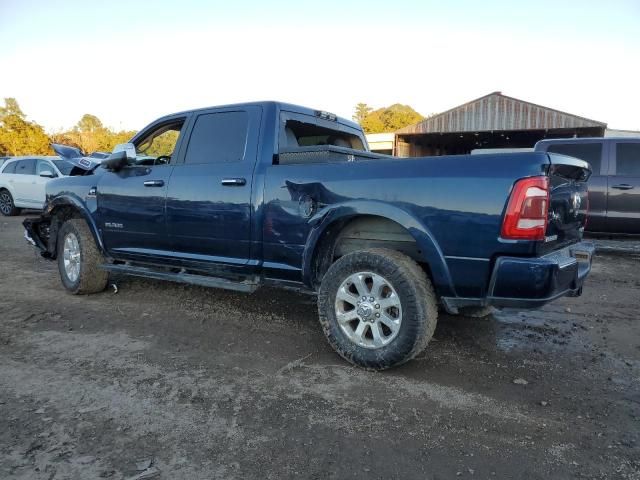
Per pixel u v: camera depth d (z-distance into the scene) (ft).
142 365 11.79
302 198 12.25
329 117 16.01
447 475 7.57
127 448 8.30
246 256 13.51
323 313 11.85
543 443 8.46
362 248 12.55
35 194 44.73
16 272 22.59
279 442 8.48
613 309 16.69
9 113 137.59
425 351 12.67
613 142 25.67
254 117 13.93
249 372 11.35
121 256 16.79
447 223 10.30
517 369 11.60
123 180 16.34
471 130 88.07
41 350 12.78
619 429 8.95
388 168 11.16
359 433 8.76
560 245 11.27
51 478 7.49
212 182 13.96
